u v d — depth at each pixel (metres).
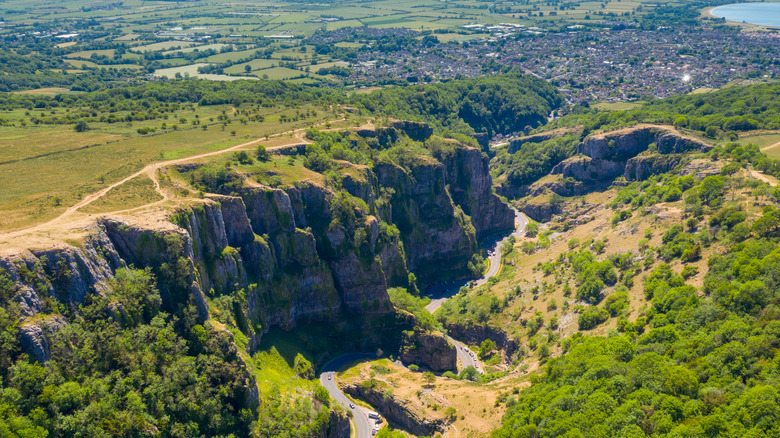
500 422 160.25
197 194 183.88
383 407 181.50
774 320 141.25
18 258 122.94
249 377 148.88
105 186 176.50
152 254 150.50
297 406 160.00
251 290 186.25
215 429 138.00
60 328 122.38
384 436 157.00
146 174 188.75
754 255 176.00
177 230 153.50
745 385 128.25
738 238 192.62
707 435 117.50
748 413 118.31
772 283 156.50
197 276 162.75
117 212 157.88
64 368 119.44
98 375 124.00
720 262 181.88
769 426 113.62
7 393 107.50
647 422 125.56
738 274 169.88
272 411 153.12
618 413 129.75
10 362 112.31
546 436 133.12
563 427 131.12
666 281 192.25
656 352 153.75
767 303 151.50
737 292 158.00
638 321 176.50
